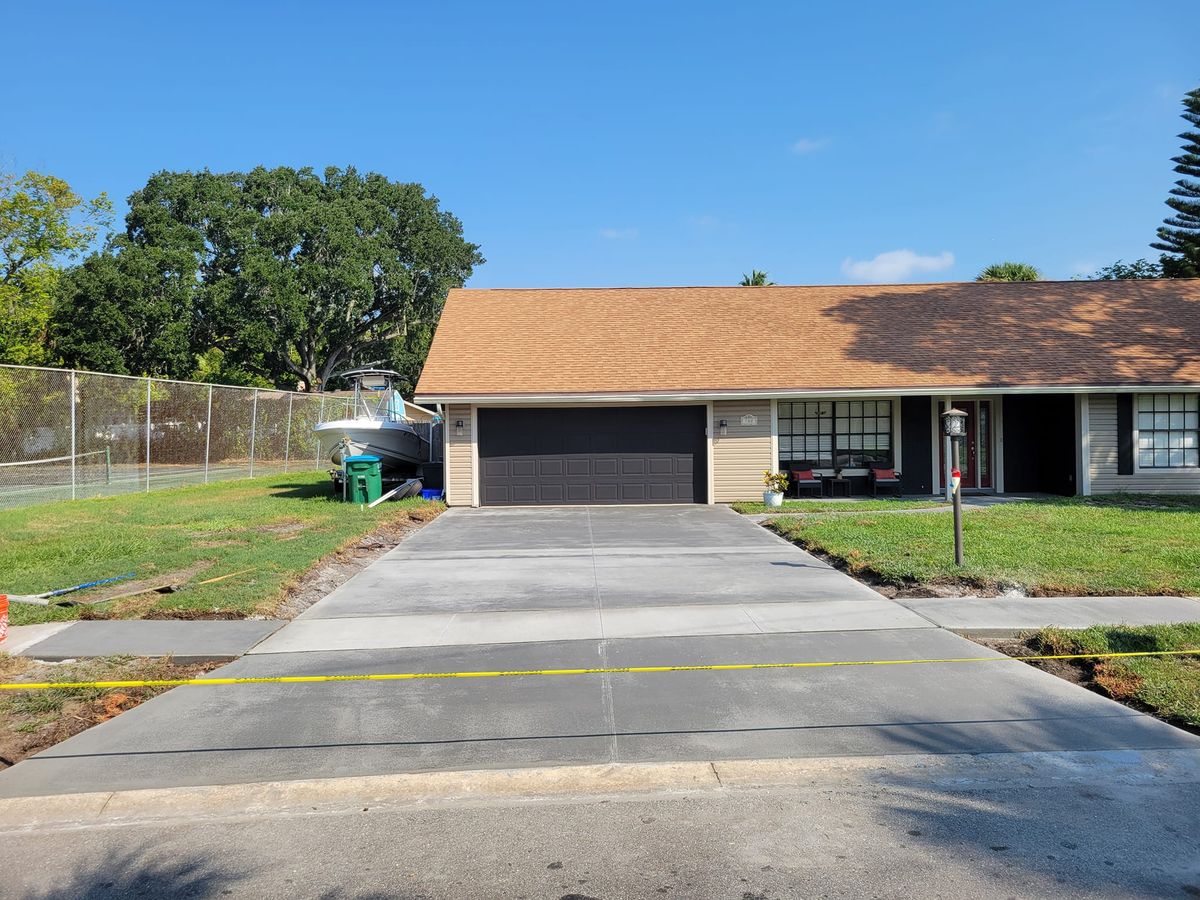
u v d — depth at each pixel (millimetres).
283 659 6715
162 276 40219
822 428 18859
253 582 8914
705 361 18875
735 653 6785
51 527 13305
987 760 4754
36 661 6672
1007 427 19156
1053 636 6863
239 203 45656
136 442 24062
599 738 5105
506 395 17625
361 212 46344
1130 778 4520
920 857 3719
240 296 42062
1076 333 19625
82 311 37281
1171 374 17750
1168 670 5996
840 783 4516
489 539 13234
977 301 21609
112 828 4141
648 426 18391
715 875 3594
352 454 19000
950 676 6160
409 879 3605
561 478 18391
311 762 4805
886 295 22203
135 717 5512
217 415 26828
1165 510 14688
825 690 5906
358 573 10375
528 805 4324
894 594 8703
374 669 6465
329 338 47344
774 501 17109
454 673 6336
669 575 9977
